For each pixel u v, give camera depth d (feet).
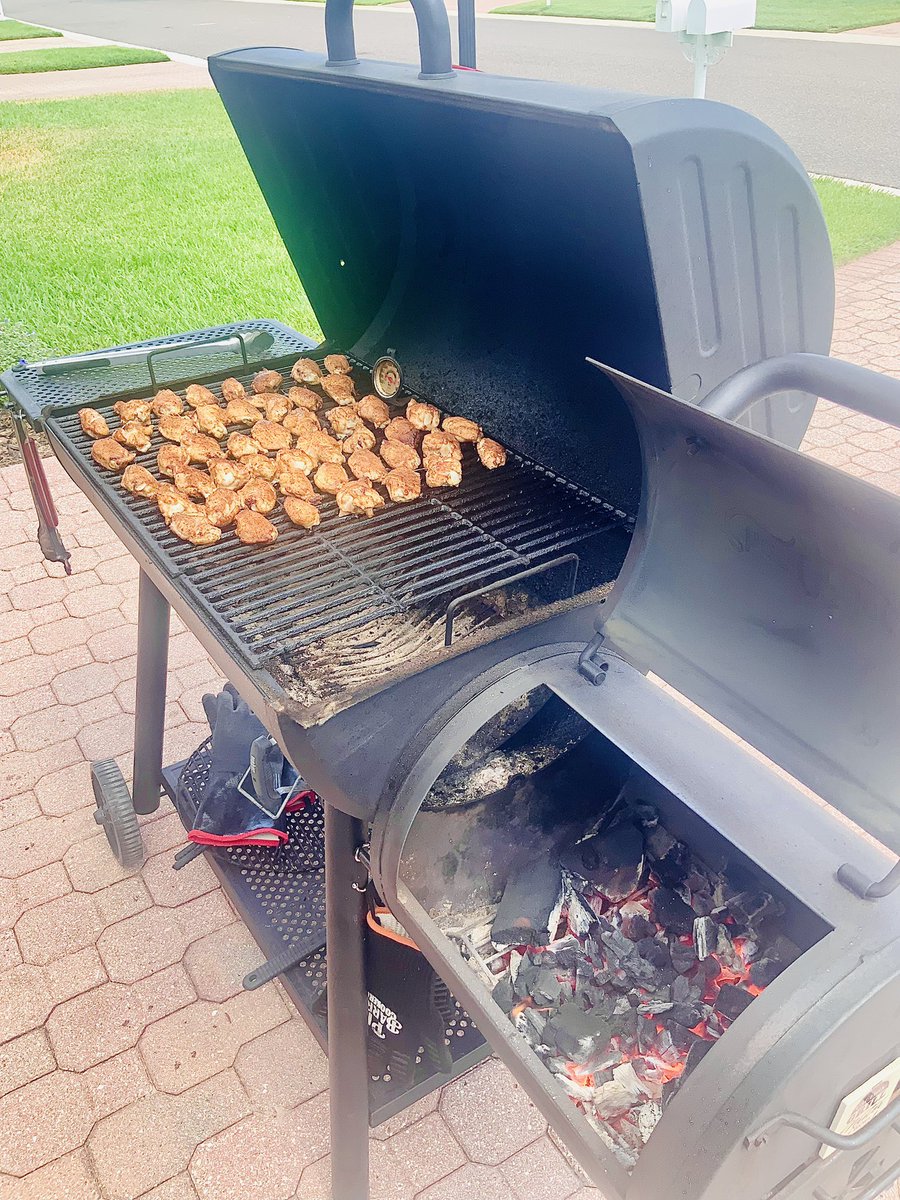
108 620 10.57
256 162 6.67
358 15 51.44
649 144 3.39
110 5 69.72
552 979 4.46
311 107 5.85
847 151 25.99
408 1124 5.98
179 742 8.98
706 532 3.60
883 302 17.83
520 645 4.62
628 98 3.60
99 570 11.41
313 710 4.00
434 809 4.52
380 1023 5.19
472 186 5.35
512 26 46.03
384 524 5.65
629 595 4.04
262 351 8.41
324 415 6.99
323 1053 6.36
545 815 4.98
